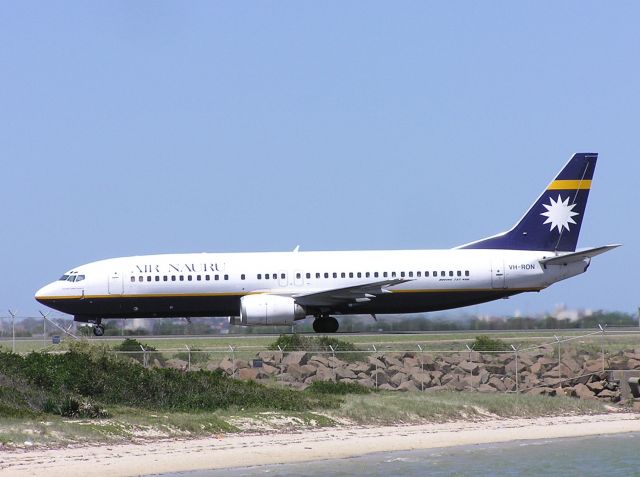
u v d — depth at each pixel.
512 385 183.25
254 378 179.50
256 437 133.62
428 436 141.12
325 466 120.69
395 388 179.00
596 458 131.00
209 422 136.50
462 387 181.50
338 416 148.75
